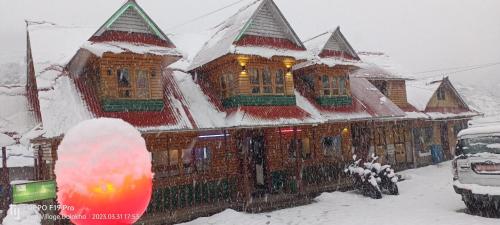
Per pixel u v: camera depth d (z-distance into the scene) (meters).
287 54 15.23
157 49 13.10
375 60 26.28
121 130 1.75
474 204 10.74
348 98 18.80
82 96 13.00
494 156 9.98
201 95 15.88
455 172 10.93
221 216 13.17
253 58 14.88
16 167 23.12
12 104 15.19
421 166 24.94
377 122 22.95
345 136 19.91
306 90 18.48
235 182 15.67
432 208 12.55
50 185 8.05
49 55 14.09
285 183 16.83
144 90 13.51
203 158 15.08
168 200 13.86
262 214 13.59
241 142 16.20
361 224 11.27
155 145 13.91
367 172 15.73
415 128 25.72
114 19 12.64
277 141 17.09
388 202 14.35
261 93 15.31
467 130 10.80
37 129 11.90
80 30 16.34
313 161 18.11
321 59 17.22
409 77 25.38
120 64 13.09
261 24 15.61
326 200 15.33
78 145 1.67
